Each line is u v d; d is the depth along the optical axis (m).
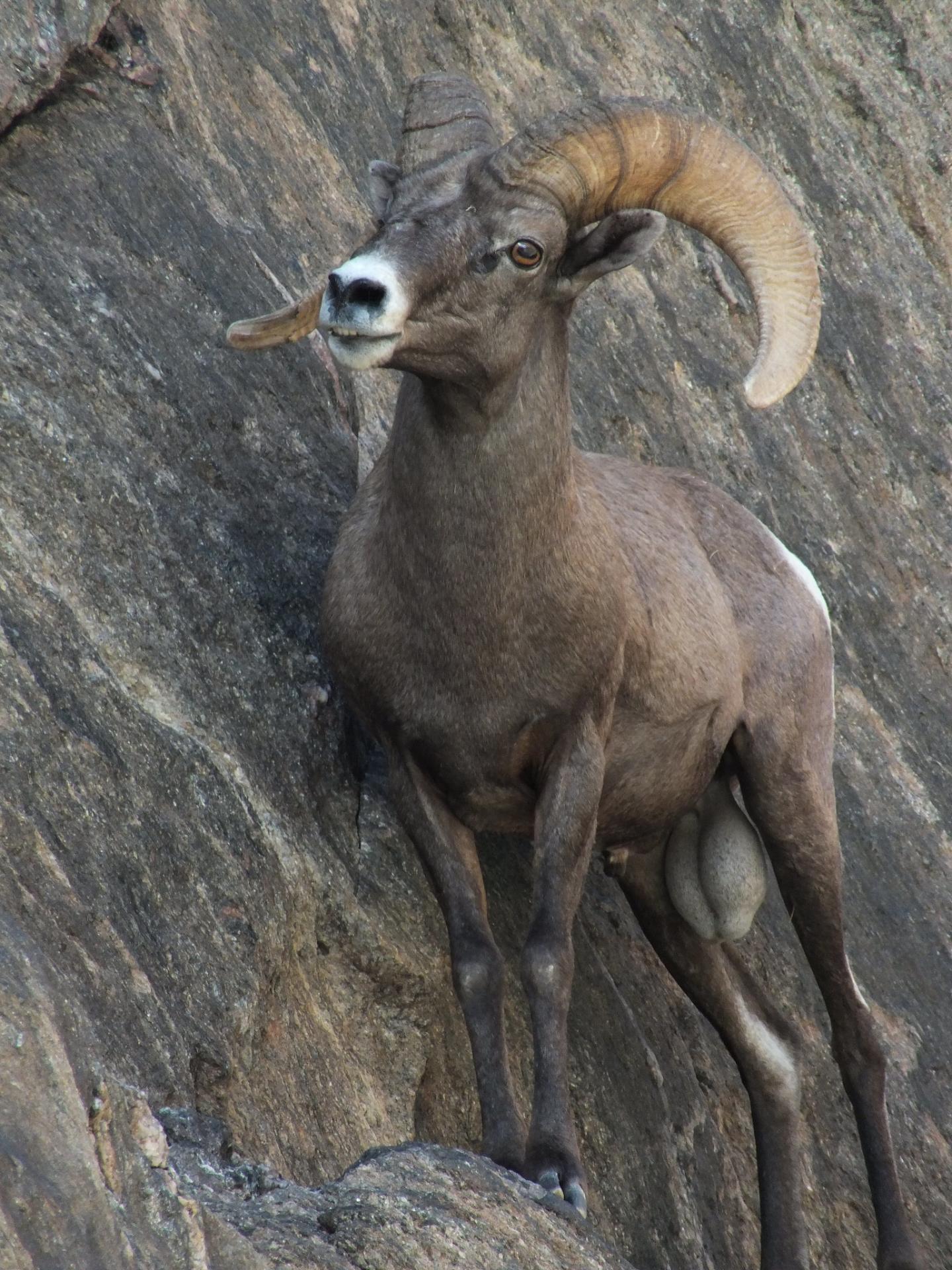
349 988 14.88
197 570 15.10
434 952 15.49
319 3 23.58
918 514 28.19
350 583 14.55
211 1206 9.95
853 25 33.09
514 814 15.25
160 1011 12.08
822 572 26.12
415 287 12.34
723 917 17.97
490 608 13.84
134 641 14.09
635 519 16.59
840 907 18.30
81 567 14.02
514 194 12.92
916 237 31.86
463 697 14.25
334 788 15.57
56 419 14.55
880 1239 17.88
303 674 15.57
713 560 17.81
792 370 13.61
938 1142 21.91
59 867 11.94
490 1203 11.45
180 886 13.02
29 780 12.16
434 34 25.58
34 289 15.24
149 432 15.45
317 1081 13.83
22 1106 8.45
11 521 13.65
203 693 14.45
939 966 23.55
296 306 14.86
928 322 30.61
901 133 32.28
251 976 13.16
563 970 13.79
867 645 26.12
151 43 19.30
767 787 17.72
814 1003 21.94
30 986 8.99
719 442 25.88
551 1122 12.97
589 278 13.57
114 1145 8.97
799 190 30.12
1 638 12.67
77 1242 8.27
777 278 13.79
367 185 22.22
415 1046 15.19
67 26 17.62
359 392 19.83
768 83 30.62
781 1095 17.88
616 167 13.38
